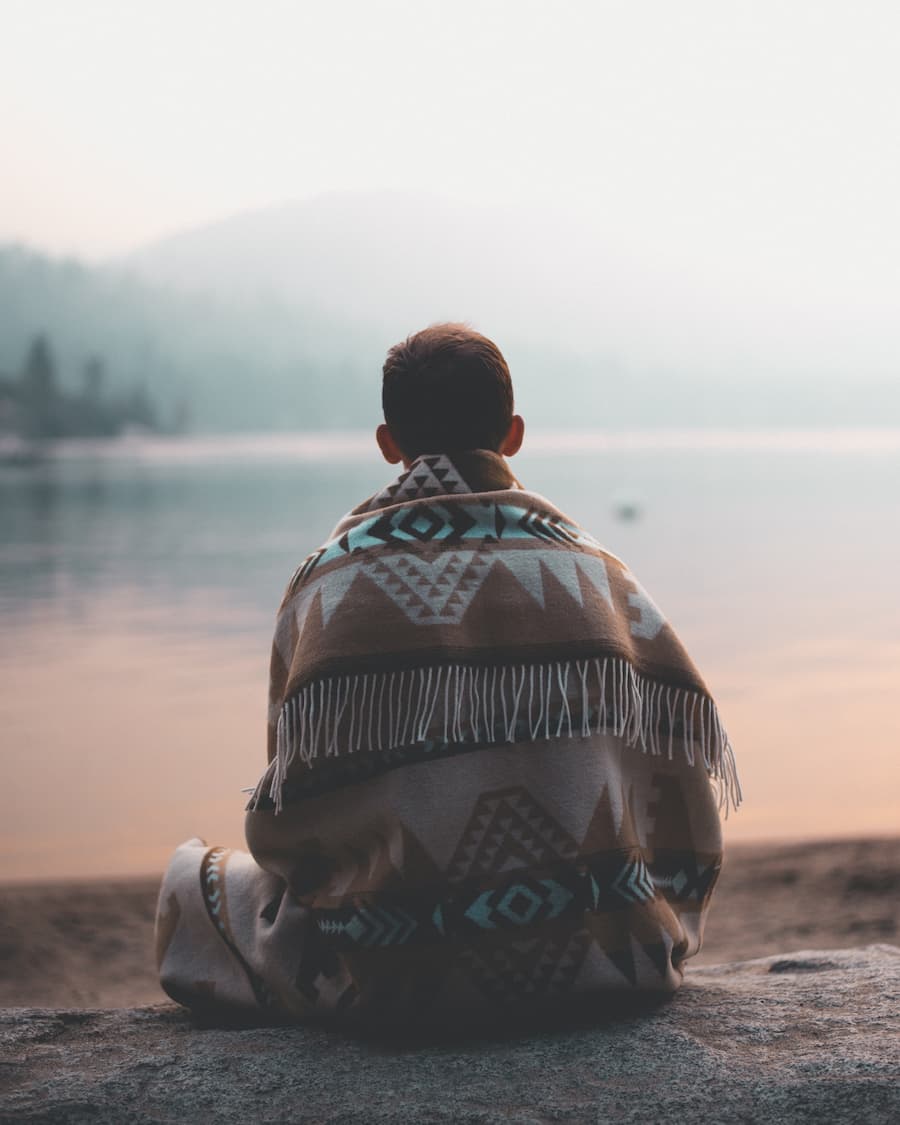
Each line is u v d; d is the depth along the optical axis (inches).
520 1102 55.2
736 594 787.4
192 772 373.7
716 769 65.8
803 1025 64.2
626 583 66.2
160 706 475.8
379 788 61.1
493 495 65.0
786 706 454.0
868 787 340.8
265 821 64.7
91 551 1171.9
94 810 332.2
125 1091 57.7
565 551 64.6
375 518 64.5
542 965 60.7
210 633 669.3
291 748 60.4
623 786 64.3
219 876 71.3
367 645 60.1
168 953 72.2
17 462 4687.5
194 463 4443.9
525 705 61.1
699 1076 57.0
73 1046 65.7
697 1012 66.4
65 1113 55.4
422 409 67.3
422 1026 61.3
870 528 1282.0
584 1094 55.7
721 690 486.6
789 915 226.4
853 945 205.2
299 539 1304.1
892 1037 61.5
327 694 59.5
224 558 1096.8
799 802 327.3
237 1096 56.8
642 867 63.2
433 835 60.0
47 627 700.0
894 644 589.0
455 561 62.4
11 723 447.8
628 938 61.7
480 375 67.2
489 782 60.6
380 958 60.9
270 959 66.4
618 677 61.9
